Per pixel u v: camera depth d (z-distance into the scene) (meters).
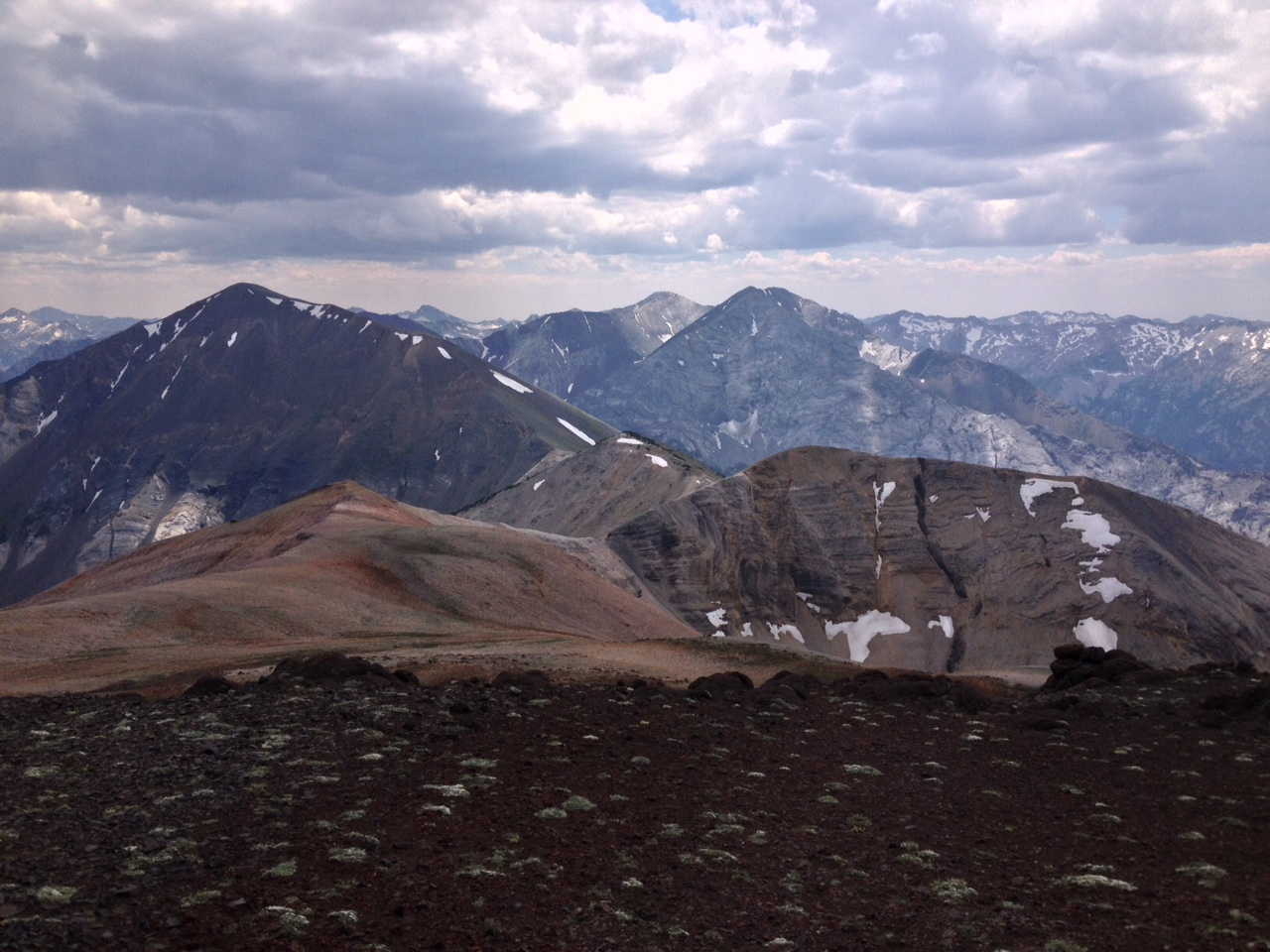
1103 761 25.36
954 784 22.53
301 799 17.75
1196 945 13.28
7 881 13.52
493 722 24.92
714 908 14.38
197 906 13.10
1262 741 27.72
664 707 28.69
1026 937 13.59
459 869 15.05
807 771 22.83
